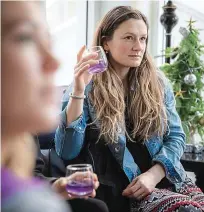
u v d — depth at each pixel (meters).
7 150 0.28
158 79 1.53
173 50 2.08
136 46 1.41
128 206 1.28
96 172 1.30
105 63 1.28
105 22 1.45
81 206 1.01
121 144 1.32
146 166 1.38
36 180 0.31
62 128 1.26
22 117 0.26
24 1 0.27
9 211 0.25
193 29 2.02
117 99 1.38
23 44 0.26
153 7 2.82
